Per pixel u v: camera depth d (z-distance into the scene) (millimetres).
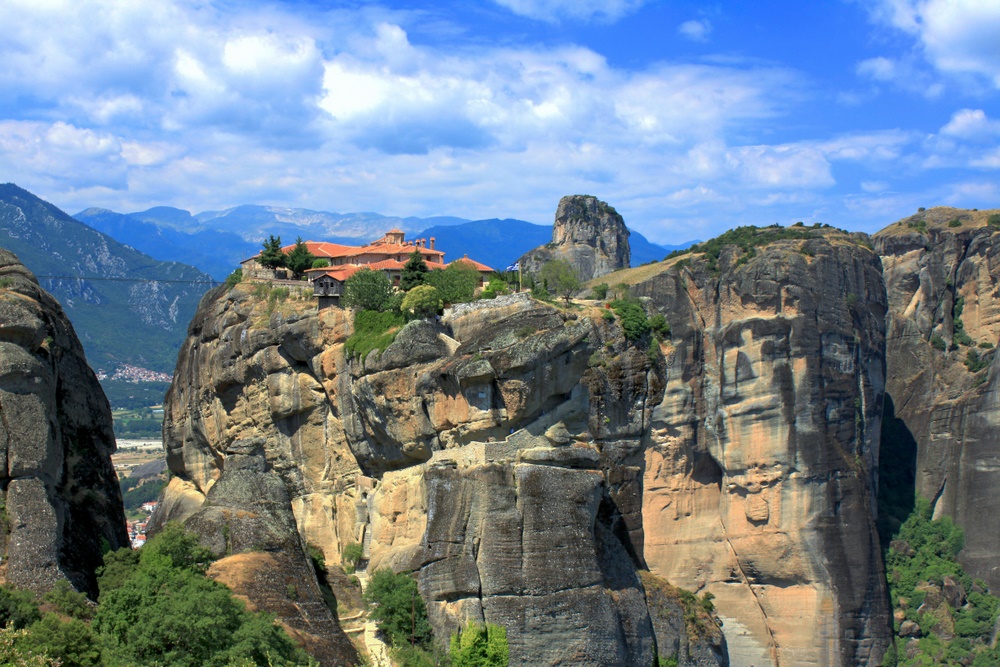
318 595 96125
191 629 77750
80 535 88312
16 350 83875
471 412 103250
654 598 111688
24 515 81125
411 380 108875
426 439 108375
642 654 103375
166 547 90812
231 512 97875
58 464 88625
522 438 102438
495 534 98750
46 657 68625
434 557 99625
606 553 106562
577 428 105562
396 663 94688
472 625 96125
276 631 84188
